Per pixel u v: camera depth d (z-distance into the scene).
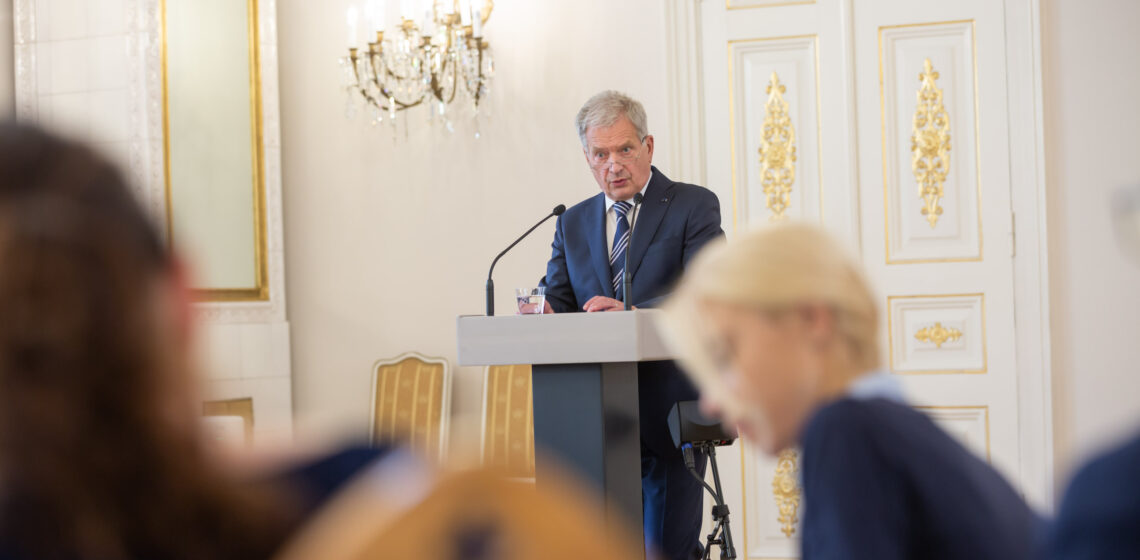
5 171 0.75
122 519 0.75
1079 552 1.00
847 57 7.00
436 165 7.69
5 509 0.73
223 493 0.81
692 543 4.67
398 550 0.70
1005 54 6.81
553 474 0.84
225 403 7.40
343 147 7.82
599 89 7.39
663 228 4.89
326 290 7.85
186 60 7.41
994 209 6.82
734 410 1.60
